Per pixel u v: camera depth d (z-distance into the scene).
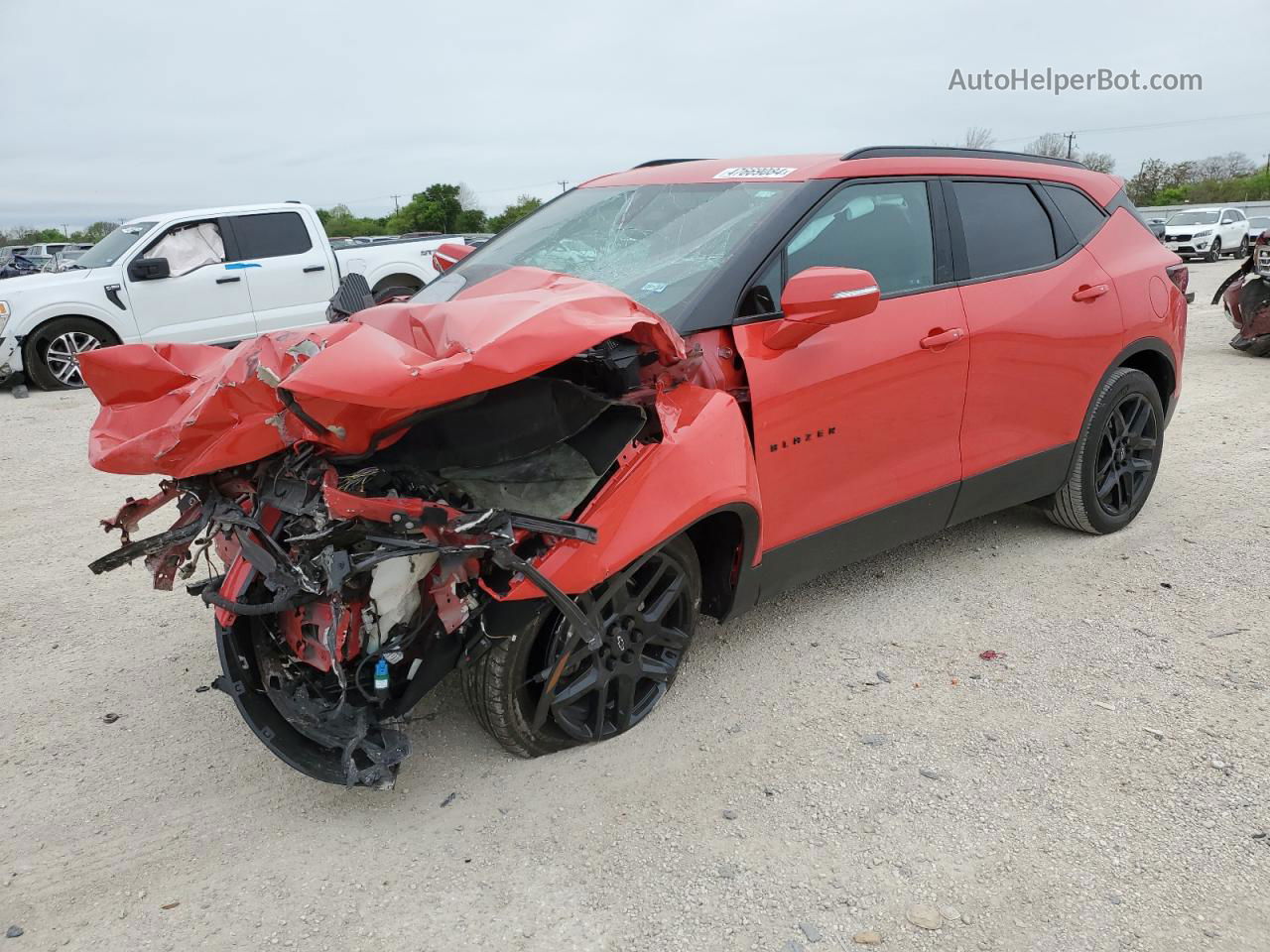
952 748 3.02
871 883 2.44
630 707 3.06
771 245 3.19
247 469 2.61
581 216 3.95
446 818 2.70
